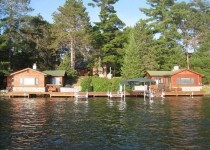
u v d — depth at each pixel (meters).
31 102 53.34
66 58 84.44
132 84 70.38
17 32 79.69
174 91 68.75
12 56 81.88
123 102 53.53
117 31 81.56
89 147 22.05
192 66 84.12
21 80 70.56
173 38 92.81
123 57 80.62
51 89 68.75
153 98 62.19
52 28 81.25
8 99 59.69
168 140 23.89
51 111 40.81
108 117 35.50
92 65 86.81
